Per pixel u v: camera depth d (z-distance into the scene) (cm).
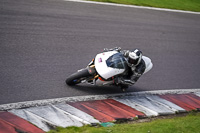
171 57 4888
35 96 2806
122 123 2620
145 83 3809
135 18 6125
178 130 2522
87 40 4588
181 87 3956
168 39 5609
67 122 2400
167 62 4659
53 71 3447
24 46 3884
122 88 3281
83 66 3781
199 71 4631
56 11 5284
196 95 3819
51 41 4228
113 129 2342
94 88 3281
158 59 4681
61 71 3497
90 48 4359
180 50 5278
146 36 5431
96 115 2645
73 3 5922
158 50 5019
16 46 3828
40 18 4834
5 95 2709
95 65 3002
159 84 3878
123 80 3048
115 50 3294
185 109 3306
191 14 7519
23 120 2298
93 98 3019
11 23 4403
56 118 2436
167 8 7494
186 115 3180
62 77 3356
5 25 4294
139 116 2842
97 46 4488
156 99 3394
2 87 2847
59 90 3039
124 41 4941
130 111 2902
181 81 4144
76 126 2353
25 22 4559
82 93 3088
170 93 3688
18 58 3547
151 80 3941
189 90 3928
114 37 4975
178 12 7406
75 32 4728
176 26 6384
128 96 3294
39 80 3159
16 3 5144
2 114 2334
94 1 6412
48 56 3800
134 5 6969
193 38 6000
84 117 2552
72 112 2606
